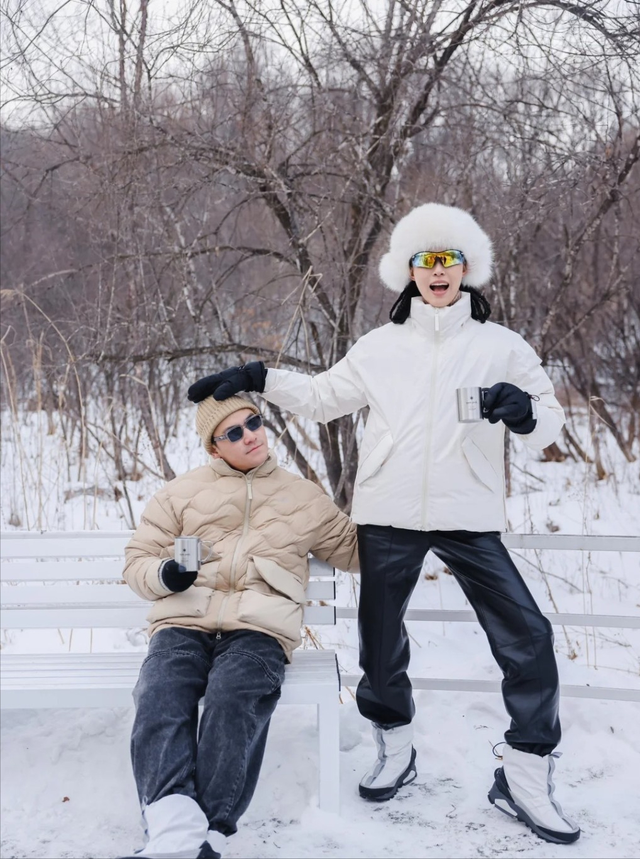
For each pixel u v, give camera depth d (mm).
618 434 6781
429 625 4152
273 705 2326
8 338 5215
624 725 2887
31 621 2791
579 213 4934
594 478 6301
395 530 2461
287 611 2479
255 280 5324
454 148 4520
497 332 2537
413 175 4715
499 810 2441
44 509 4863
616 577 4586
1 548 2834
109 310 4637
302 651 2707
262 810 2453
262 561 2520
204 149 4406
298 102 4465
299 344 4773
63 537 2840
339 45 4301
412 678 2979
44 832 2344
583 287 6324
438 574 4684
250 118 4410
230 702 2193
